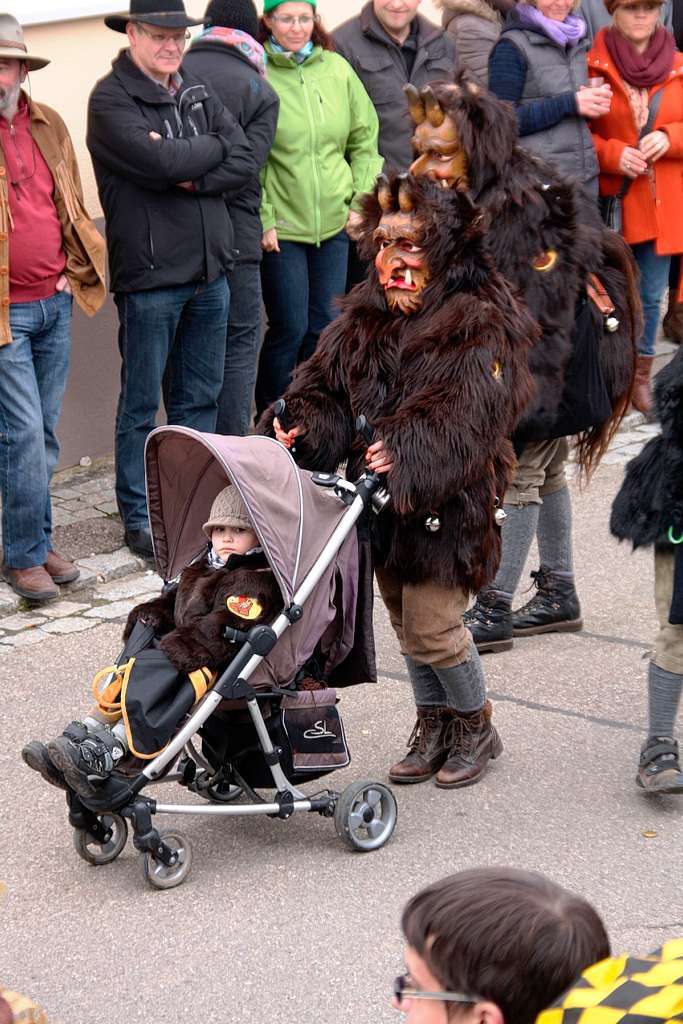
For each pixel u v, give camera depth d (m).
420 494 8.19
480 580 8.84
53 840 8.75
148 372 13.19
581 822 8.93
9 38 11.67
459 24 16.05
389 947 7.60
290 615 8.02
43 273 12.17
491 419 8.23
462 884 3.88
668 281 17.30
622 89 15.76
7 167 11.92
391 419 8.22
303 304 15.37
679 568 8.67
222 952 7.57
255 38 14.26
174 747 7.87
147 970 7.43
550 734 10.11
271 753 8.24
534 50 14.55
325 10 17.92
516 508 11.09
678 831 8.82
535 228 9.56
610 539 13.89
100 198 13.00
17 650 11.50
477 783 9.41
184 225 12.91
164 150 12.43
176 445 8.32
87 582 12.88
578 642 11.68
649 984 3.57
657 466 8.86
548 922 3.77
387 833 8.66
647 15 15.57
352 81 15.18
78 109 15.09
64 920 7.89
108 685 7.99
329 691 8.52
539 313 9.73
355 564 8.45
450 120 9.07
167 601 8.47
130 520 13.45
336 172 15.03
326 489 8.52
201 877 8.32
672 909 7.97
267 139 14.00
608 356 10.46
